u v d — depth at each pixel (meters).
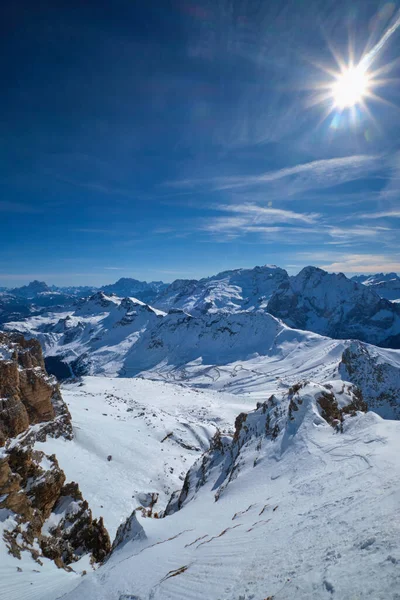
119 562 20.58
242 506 23.22
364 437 23.88
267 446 32.31
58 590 20.55
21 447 37.16
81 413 73.81
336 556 10.30
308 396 33.84
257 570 11.84
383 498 13.61
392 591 7.50
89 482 47.41
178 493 44.25
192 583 12.85
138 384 163.62
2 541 26.25
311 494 18.59
